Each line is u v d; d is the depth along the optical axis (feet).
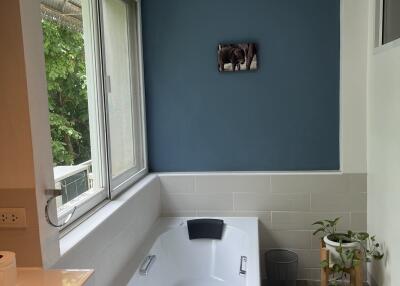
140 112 10.46
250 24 10.12
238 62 10.18
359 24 9.57
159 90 10.59
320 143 10.25
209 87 10.44
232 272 9.39
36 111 4.85
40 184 4.88
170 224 10.06
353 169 9.96
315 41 9.97
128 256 7.93
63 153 6.42
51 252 5.03
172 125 10.66
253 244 8.70
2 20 4.58
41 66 5.00
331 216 10.16
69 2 6.72
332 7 9.84
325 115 10.14
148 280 7.77
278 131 10.36
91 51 7.39
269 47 10.12
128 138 9.68
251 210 10.43
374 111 9.20
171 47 10.43
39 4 4.99
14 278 4.12
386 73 8.32
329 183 10.07
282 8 9.99
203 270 9.81
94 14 7.32
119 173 8.75
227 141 10.55
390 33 8.42
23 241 4.83
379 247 9.02
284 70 10.14
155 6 10.36
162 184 10.65
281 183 10.23
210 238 9.93
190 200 10.61
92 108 7.55
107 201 7.71
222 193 10.48
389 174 8.29
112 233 7.02
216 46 10.30
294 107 10.23
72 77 6.84
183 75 10.48
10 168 4.78
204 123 10.57
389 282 8.39
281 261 10.22
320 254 10.02
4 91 4.67
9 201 4.81
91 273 4.69
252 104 10.36
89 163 7.48
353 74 9.71
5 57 4.63
